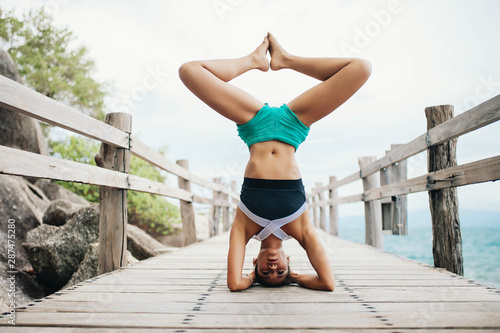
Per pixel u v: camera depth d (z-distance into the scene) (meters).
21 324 1.78
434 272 3.24
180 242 11.56
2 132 6.77
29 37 11.98
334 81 2.57
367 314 1.93
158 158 4.60
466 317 1.86
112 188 3.45
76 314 1.94
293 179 2.56
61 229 4.66
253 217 2.55
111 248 3.42
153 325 1.76
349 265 3.71
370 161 6.45
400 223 5.41
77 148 9.98
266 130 2.61
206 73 2.54
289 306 2.10
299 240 2.63
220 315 1.92
